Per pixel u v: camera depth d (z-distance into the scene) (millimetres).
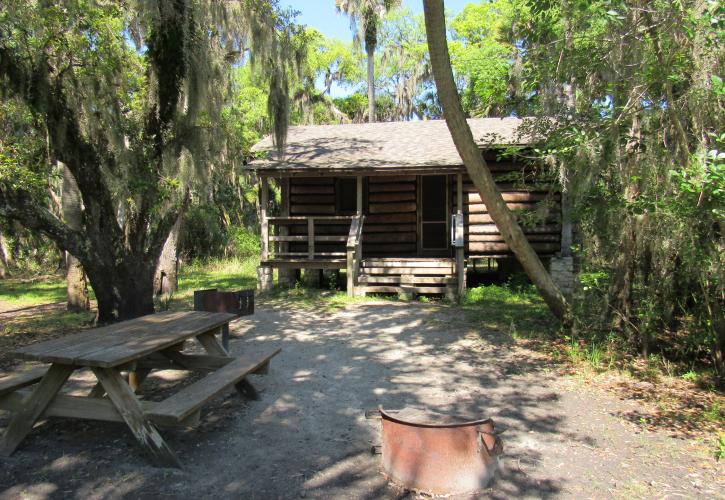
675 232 5242
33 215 7902
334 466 3584
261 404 4836
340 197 14297
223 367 4539
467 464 3223
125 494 3203
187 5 8344
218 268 21219
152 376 5770
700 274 5332
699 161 4520
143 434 3529
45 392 3719
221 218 26750
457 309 10023
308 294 12172
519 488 3303
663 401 5008
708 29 4691
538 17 6285
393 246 14078
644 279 6559
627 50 5645
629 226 6289
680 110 5406
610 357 6375
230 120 14453
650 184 5820
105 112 8484
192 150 9250
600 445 4000
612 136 5773
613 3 4902
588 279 7117
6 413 4578
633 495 3248
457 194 12383
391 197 14094
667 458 3791
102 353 3545
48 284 19078
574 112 6527
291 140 15094
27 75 7574
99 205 8773
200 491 3242
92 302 13109
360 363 6309
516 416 4594
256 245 26234
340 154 13227
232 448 3867
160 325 4719
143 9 7922
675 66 5316
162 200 8953
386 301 11133
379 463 3627
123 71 9023
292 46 10828
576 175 6195
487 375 5805
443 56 5621
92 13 7871
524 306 10148
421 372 5930
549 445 3982
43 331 8828
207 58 9164
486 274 14633
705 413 4691
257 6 9930
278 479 3395
